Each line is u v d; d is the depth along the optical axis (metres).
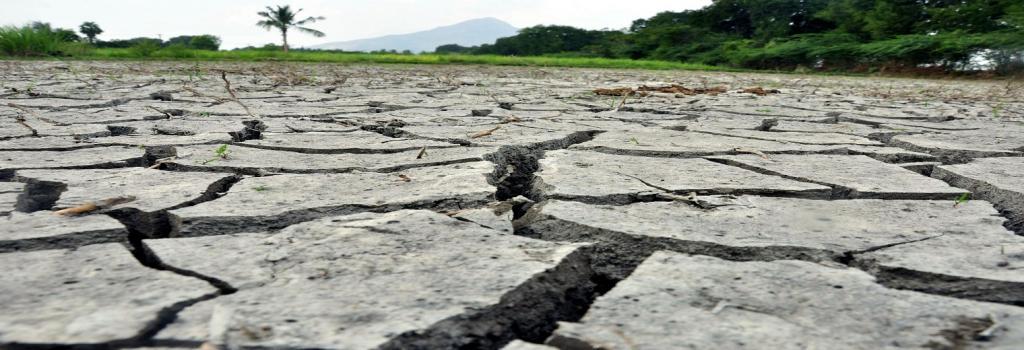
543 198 2.16
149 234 1.79
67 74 10.19
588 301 1.39
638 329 1.12
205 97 6.17
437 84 9.33
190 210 1.85
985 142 3.72
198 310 1.16
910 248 1.59
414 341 1.08
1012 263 1.48
